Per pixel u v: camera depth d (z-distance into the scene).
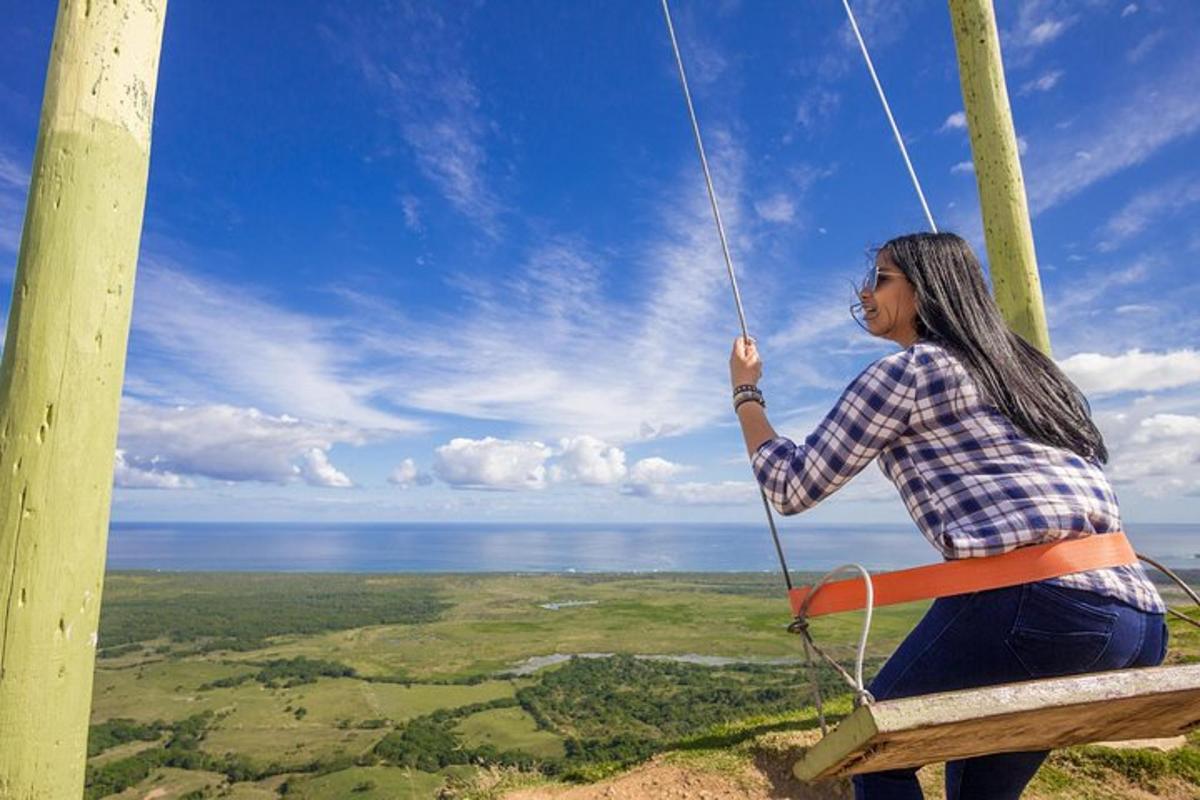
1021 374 1.33
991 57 3.40
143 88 1.92
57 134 1.80
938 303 1.42
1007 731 1.12
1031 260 3.31
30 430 1.67
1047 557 1.17
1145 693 1.01
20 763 1.58
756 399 1.70
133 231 1.88
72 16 1.86
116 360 1.81
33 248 1.74
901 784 1.41
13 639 1.60
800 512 1.41
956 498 1.24
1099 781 3.22
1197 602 1.35
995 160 3.36
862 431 1.31
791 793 3.34
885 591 1.29
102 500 1.76
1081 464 1.27
